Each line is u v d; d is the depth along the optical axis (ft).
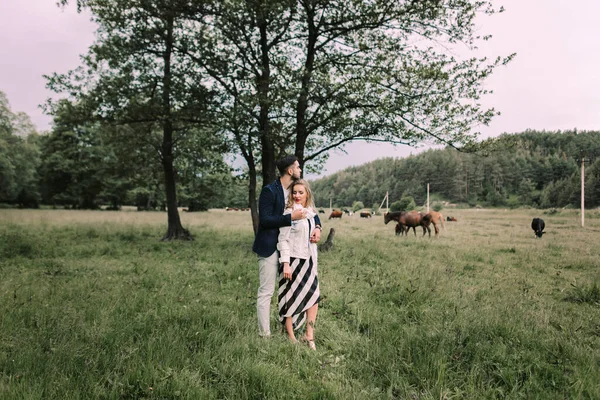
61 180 163.63
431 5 30.66
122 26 38.34
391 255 33.04
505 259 31.99
